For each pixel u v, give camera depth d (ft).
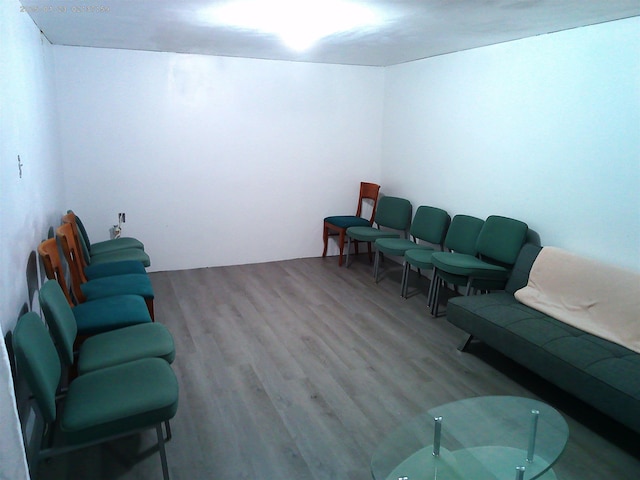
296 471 6.66
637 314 8.31
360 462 6.86
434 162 14.85
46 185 10.30
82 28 10.71
